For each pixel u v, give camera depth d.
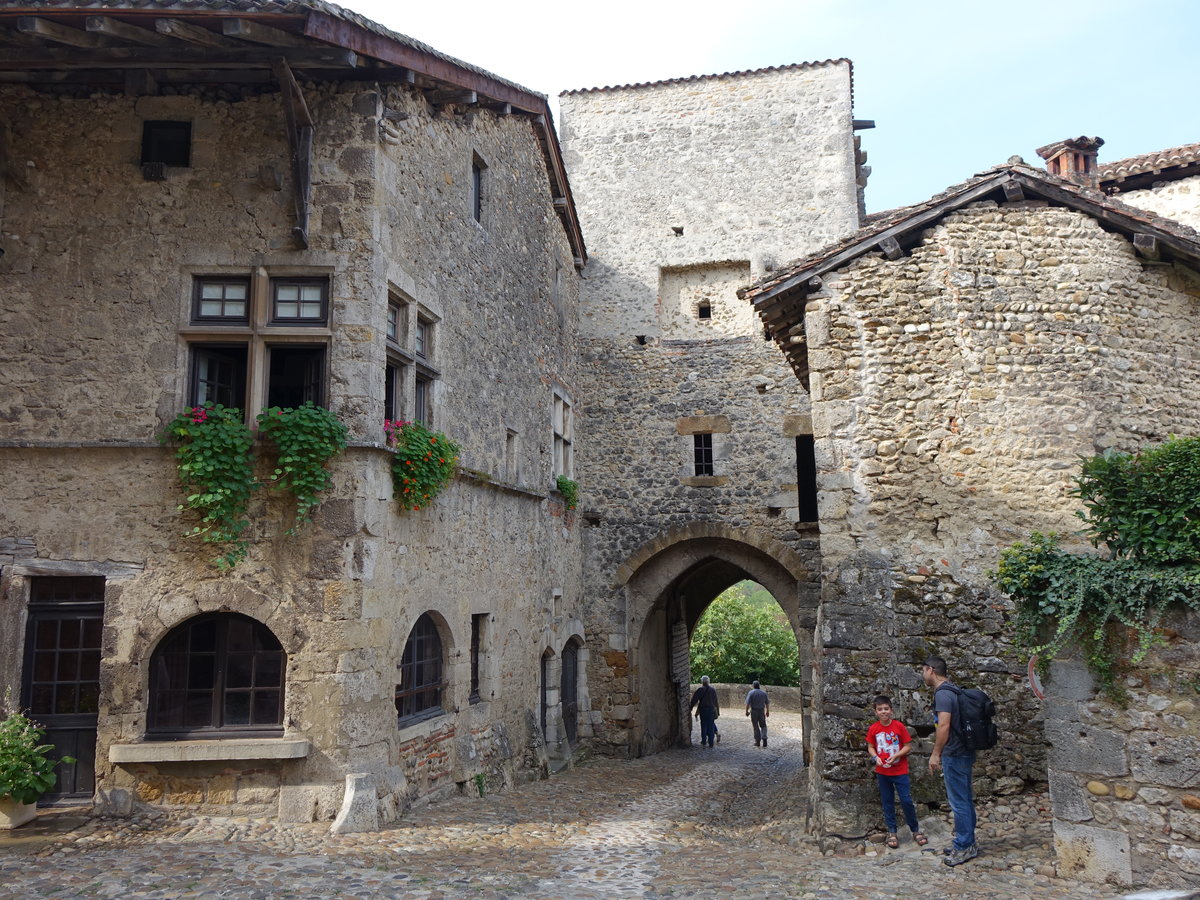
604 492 14.51
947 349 7.71
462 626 9.09
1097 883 5.28
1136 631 5.20
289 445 6.92
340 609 6.96
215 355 7.53
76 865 5.71
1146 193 12.56
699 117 15.32
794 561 13.59
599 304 15.04
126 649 6.92
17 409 7.14
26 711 7.07
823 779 7.27
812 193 14.66
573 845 7.09
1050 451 7.42
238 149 7.49
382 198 7.62
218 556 6.99
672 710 16.77
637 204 15.24
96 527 7.04
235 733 6.98
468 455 9.43
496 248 10.57
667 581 14.43
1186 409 7.78
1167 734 5.04
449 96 8.66
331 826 6.72
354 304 7.33
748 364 14.34
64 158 7.44
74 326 7.25
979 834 6.60
